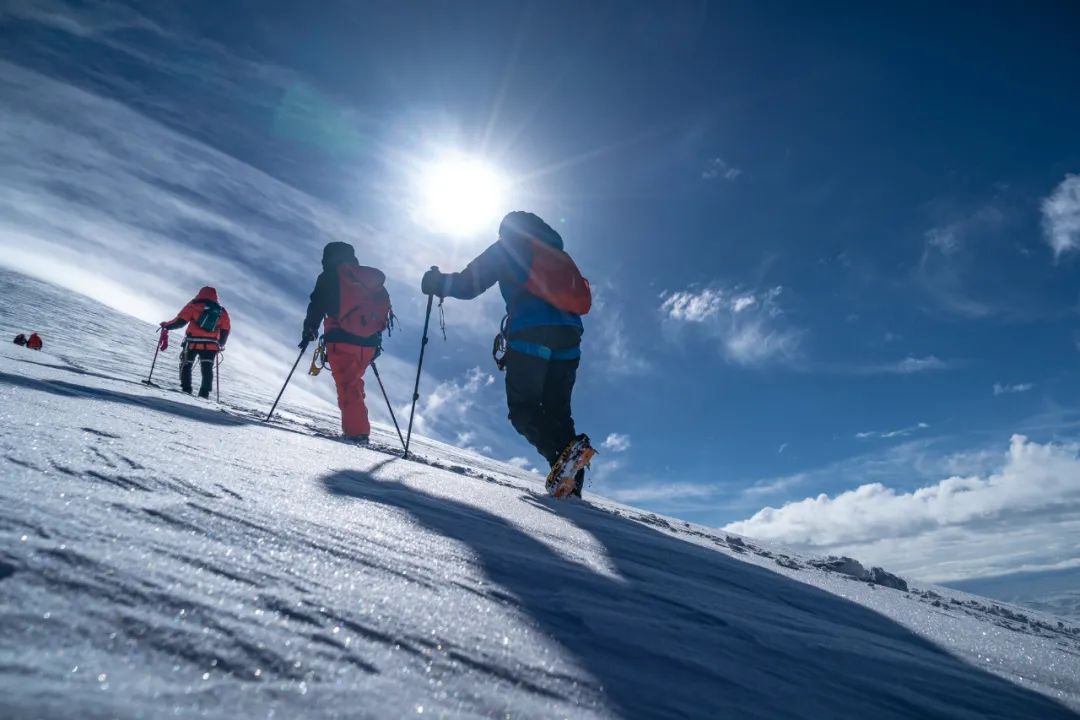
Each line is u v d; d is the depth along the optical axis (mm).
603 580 2057
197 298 10555
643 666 1395
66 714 732
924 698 1629
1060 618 5719
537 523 3057
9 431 2275
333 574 1459
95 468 1945
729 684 1416
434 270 5469
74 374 5980
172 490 1892
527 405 5176
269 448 3537
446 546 1986
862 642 2072
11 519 1289
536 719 1044
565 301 5047
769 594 2648
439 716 958
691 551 3250
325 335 7031
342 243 7148
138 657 907
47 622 932
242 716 826
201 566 1284
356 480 3002
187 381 10430
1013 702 1758
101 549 1233
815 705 1422
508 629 1397
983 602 5301
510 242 5219
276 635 1071
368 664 1067
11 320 15508
